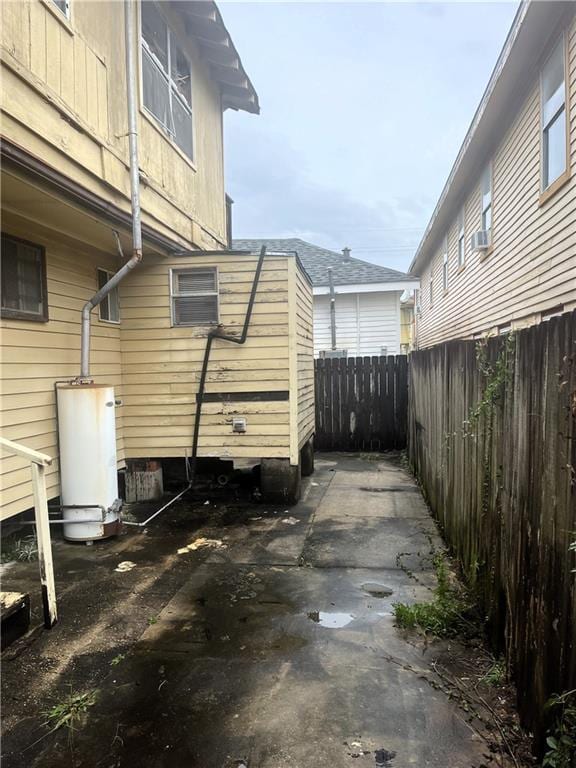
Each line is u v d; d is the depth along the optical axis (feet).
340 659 9.12
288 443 20.17
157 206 19.89
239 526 17.34
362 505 20.13
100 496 15.60
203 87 25.79
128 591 12.16
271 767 6.62
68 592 12.11
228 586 12.42
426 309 59.41
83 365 16.47
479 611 10.37
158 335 20.57
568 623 5.72
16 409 14.43
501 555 8.86
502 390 8.96
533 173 23.06
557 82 20.10
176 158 21.95
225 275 20.25
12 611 9.71
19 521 15.37
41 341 15.64
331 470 27.91
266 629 10.27
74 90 14.34
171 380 20.57
